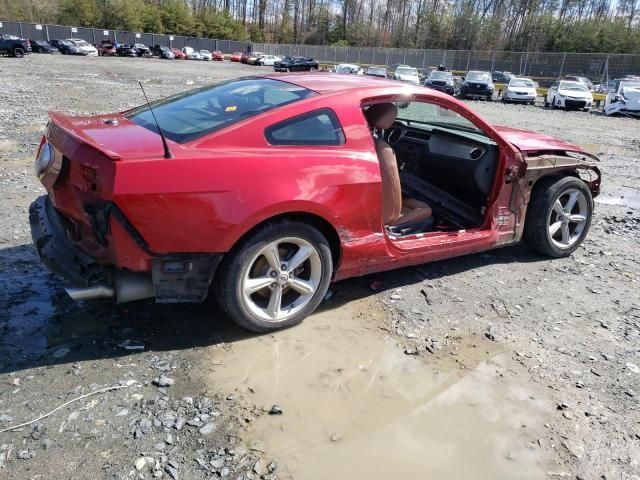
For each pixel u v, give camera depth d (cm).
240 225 277
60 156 289
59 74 2495
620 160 1083
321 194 305
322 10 9188
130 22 6956
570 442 248
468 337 333
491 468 229
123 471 213
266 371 285
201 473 215
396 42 8556
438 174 466
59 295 347
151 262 272
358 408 261
